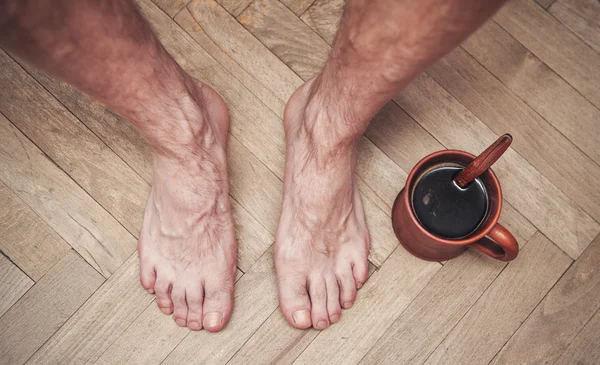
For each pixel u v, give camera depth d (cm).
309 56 109
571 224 103
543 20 111
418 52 65
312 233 93
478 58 109
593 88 109
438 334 98
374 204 103
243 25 110
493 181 78
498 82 109
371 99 77
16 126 104
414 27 61
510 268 101
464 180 78
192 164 90
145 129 84
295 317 94
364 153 105
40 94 105
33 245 100
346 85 77
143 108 80
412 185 83
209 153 93
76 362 96
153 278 96
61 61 65
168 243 94
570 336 99
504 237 77
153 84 80
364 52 69
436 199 83
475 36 110
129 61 73
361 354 97
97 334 97
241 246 101
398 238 98
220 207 95
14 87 105
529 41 110
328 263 95
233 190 103
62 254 100
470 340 98
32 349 96
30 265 99
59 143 104
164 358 97
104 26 66
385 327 98
